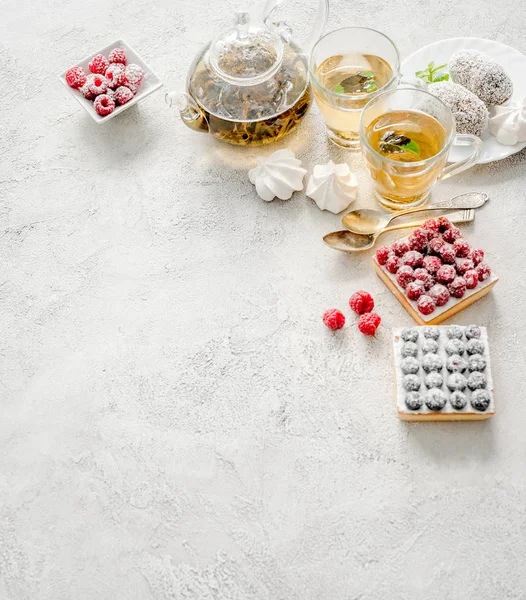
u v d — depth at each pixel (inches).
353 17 43.8
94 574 35.7
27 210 41.6
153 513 36.3
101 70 42.4
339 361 37.7
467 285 37.1
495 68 39.6
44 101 43.7
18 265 40.6
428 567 34.8
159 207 41.0
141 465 36.9
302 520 35.6
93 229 40.9
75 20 45.4
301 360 37.9
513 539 34.9
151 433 37.4
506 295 38.1
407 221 39.8
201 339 38.6
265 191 40.2
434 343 36.5
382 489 35.8
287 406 37.2
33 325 39.5
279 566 35.2
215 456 36.8
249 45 38.8
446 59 41.4
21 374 38.8
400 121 38.8
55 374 38.7
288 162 40.2
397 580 34.7
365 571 34.9
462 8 43.5
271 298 38.9
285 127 40.4
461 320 38.0
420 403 35.7
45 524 36.5
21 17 45.7
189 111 39.7
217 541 35.7
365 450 36.4
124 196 41.4
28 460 37.4
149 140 42.3
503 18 43.1
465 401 35.5
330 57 40.3
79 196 41.6
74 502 36.7
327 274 39.2
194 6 45.0
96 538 36.1
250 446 36.8
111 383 38.3
